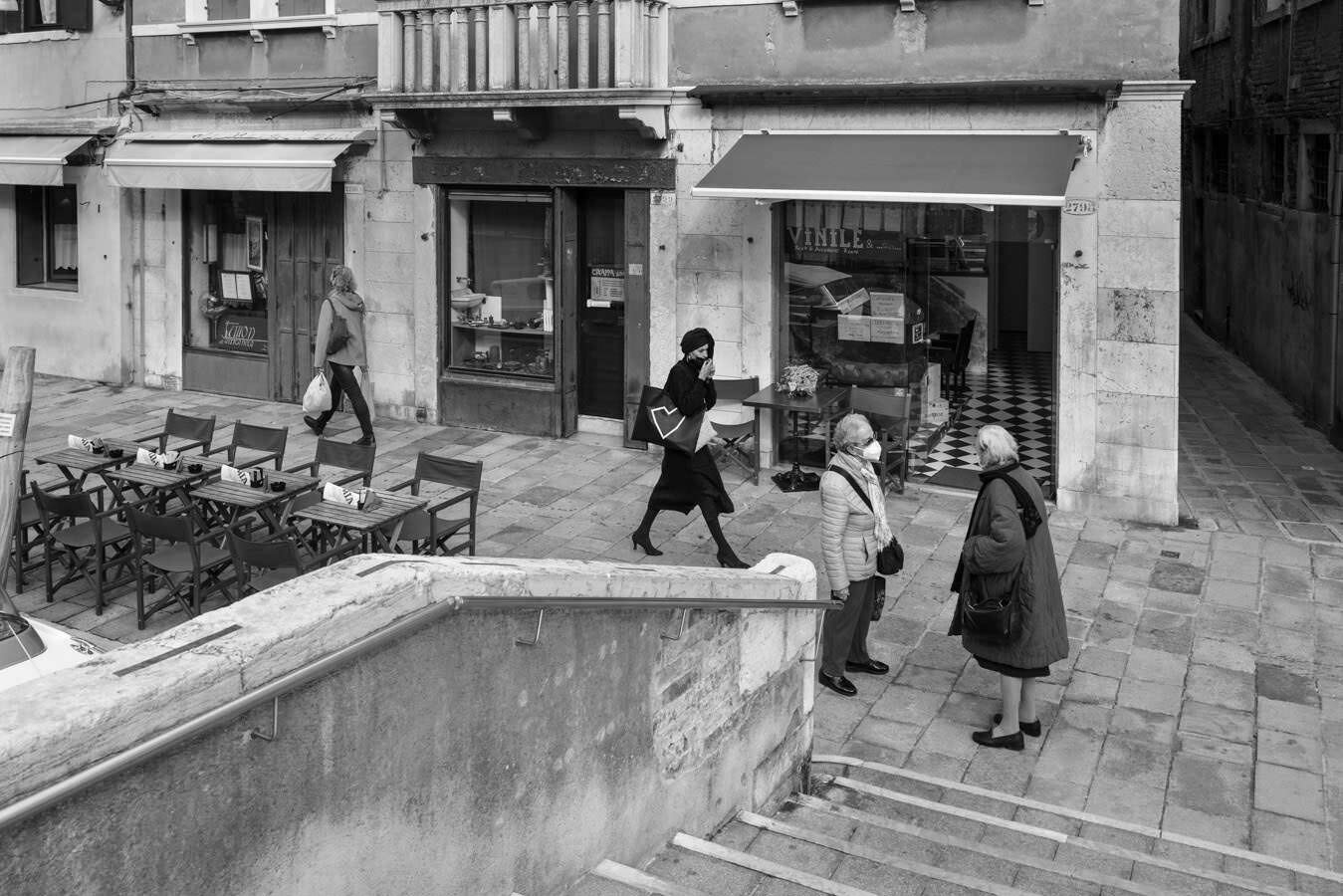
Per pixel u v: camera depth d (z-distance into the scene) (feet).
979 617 24.82
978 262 41.78
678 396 34.14
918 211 41.70
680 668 17.99
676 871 17.25
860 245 42.63
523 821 14.26
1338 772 24.72
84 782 8.70
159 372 58.18
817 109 41.83
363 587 11.45
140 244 57.67
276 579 30.25
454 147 48.47
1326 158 52.16
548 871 14.90
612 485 42.88
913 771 24.70
